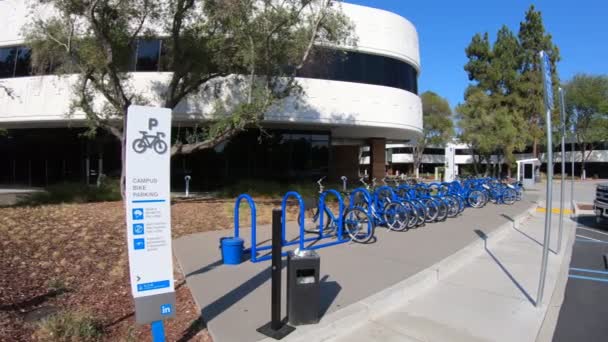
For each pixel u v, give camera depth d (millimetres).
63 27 11727
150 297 3029
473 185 14703
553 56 37844
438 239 7812
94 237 7137
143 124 3027
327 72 18094
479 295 5039
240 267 5645
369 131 21797
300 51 12055
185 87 12898
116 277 5129
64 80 16609
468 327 4070
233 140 19719
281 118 17344
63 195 13328
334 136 25266
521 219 11391
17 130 22000
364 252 6660
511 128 28109
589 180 47406
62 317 3635
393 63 19891
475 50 36781
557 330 4141
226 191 16047
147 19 12516
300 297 3688
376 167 26500
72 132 21312
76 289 4691
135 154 2986
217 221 9484
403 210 8680
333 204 13258
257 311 4016
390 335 3840
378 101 19062
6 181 22359
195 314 4035
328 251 6738
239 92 15820
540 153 54500
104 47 10914
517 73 36406
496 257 7047
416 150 51125
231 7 9906
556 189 27141
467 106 29938
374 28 19078
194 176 19797
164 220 3109
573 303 4934
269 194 15836
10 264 5387
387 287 4805
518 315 4414
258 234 7988
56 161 21562
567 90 47438
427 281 5332
